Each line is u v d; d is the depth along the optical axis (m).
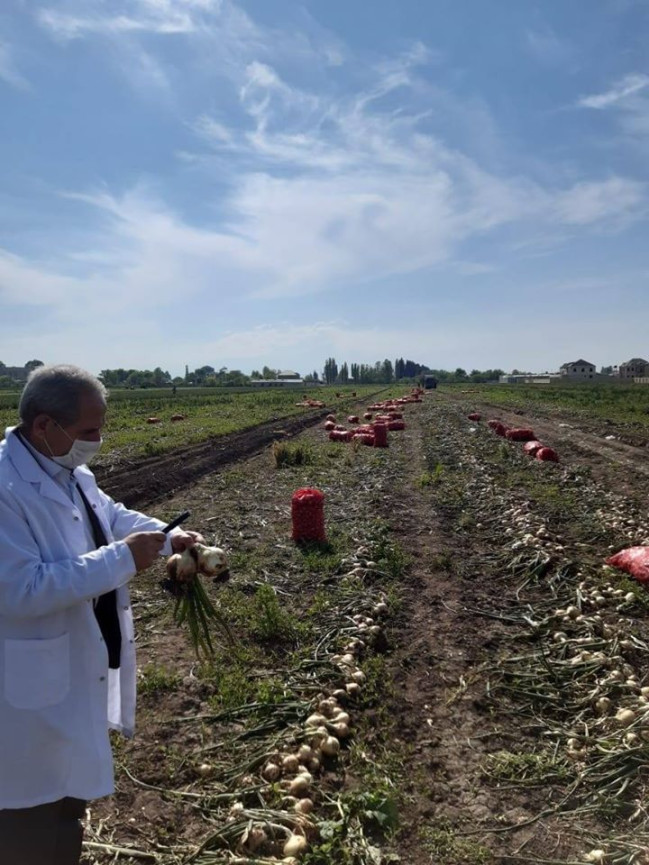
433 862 3.62
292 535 9.88
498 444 22.23
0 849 2.55
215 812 3.93
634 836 3.80
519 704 5.30
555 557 8.70
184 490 14.18
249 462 18.59
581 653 6.06
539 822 3.94
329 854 3.55
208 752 4.50
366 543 9.59
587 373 160.50
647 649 6.14
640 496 13.14
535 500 12.84
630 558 8.20
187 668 5.70
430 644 6.33
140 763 4.38
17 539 2.50
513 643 6.45
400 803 4.04
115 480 14.46
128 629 3.01
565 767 4.45
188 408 45.97
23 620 2.51
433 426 30.75
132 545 2.68
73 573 2.49
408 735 4.81
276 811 3.80
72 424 2.64
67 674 2.58
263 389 110.25
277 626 6.38
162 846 3.64
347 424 33.84
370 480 15.50
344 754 4.54
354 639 6.18
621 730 4.80
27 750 2.48
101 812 3.92
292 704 5.02
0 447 2.67
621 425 28.25
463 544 9.97
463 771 4.42
